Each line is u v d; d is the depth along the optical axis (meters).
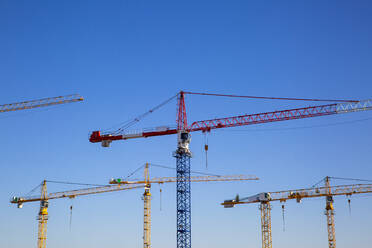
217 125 176.88
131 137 184.50
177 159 175.88
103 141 188.38
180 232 169.88
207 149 174.50
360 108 166.88
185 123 180.50
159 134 181.12
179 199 172.75
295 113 171.62
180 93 183.50
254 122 174.38
